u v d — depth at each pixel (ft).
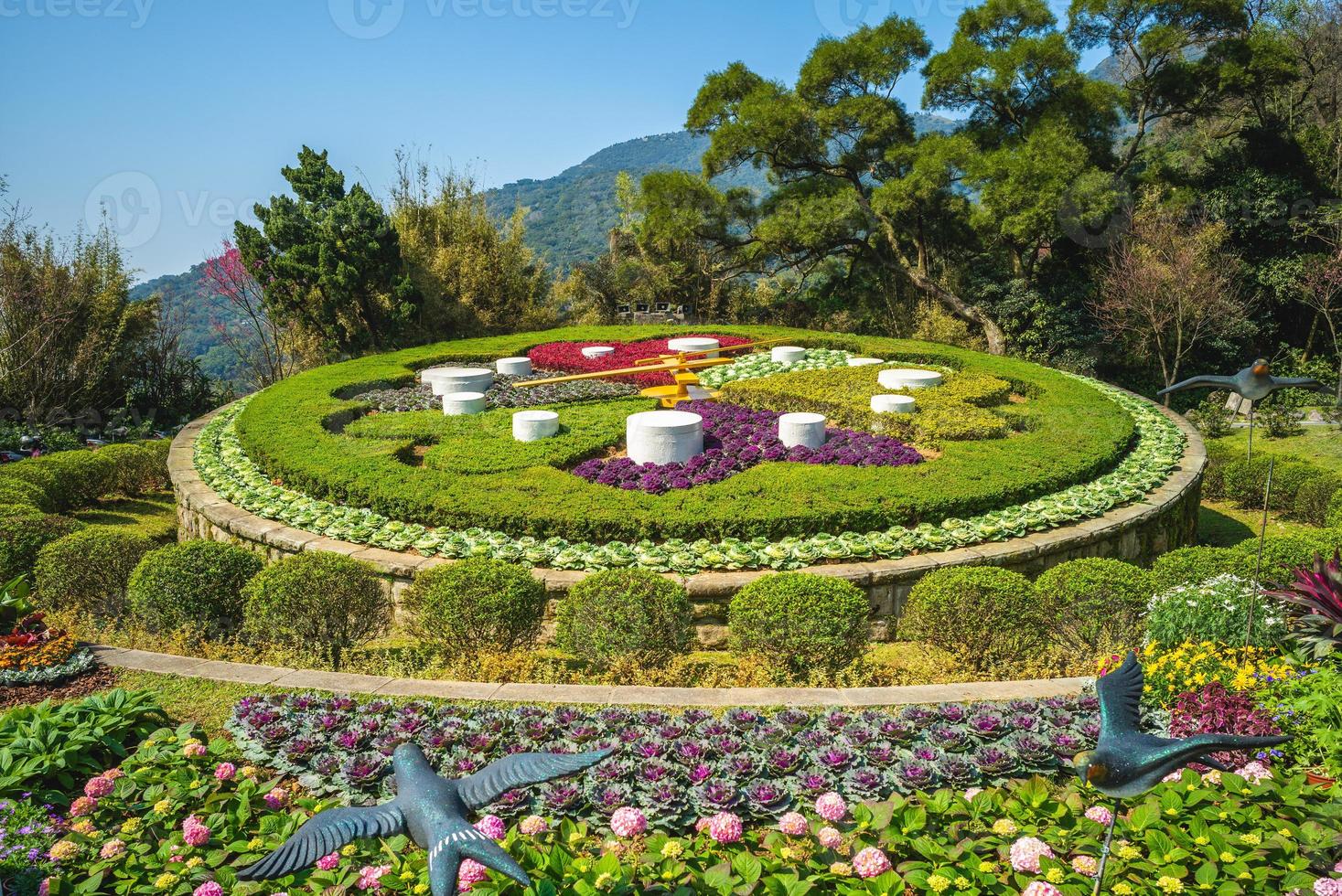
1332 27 93.86
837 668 23.18
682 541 29.78
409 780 9.46
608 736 17.87
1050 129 80.74
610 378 55.26
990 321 89.10
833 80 89.35
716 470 36.35
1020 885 13.19
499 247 103.86
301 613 24.38
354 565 25.41
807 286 118.01
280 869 8.64
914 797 15.85
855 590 23.67
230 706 20.07
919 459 37.91
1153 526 34.55
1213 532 45.50
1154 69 86.63
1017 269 90.74
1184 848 13.74
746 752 17.13
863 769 16.24
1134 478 37.11
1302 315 85.05
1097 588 24.13
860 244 95.71
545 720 18.15
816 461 38.04
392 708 19.29
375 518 32.55
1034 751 16.80
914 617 24.17
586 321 106.32
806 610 22.80
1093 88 84.33
